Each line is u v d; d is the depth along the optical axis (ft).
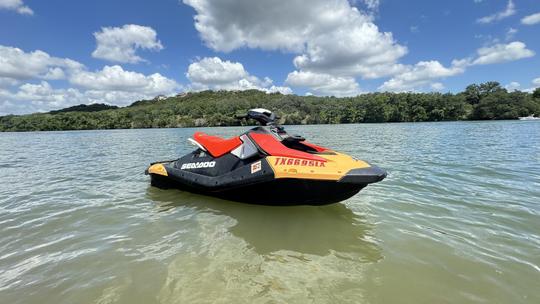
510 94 237.86
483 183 19.45
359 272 8.74
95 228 12.57
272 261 9.41
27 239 11.58
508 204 14.98
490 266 9.01
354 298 7.50
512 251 9.96
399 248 10.28
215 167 16.42
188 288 7.99
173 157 37.52
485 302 7.32
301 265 9.15
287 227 12.25
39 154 45.52
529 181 19.81
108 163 32.71
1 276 8.86
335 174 12.33
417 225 12.38
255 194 14.48
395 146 44.80
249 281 8.27
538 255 9.64
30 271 9.12
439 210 14.23
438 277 8.43
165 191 18.63
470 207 14.62
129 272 8.88
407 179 20.79
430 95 288.10
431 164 26.99
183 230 12.07
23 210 15.29
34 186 21.02
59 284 8.37
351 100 340.18
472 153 34.76
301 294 7.67
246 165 14.78
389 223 12.62
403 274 8.61
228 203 15.61
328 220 13.00
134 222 13.16
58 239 11.51
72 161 35.24
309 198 13.60
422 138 61.82
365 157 32.07
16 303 7.57
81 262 9.59
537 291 7.73
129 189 19.48
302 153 13.84
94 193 18.57
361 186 12.65
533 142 48.44
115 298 7.66
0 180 23.39
